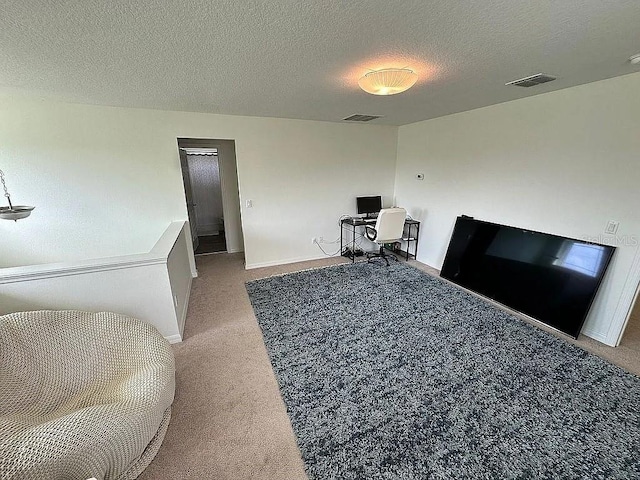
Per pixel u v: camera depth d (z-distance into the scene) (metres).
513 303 3.03
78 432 1.20
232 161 4.97
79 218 3.32
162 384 1.60
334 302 3.24
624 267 2.32
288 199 4.39
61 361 1.67
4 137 2.91
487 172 3.39
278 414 1.78
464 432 1.64
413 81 2.05
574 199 2.60
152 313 2.43
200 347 2.46
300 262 4.68
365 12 1.28
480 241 3.48
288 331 2.68
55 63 1.85
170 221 3.74
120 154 3.34
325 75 2.16
